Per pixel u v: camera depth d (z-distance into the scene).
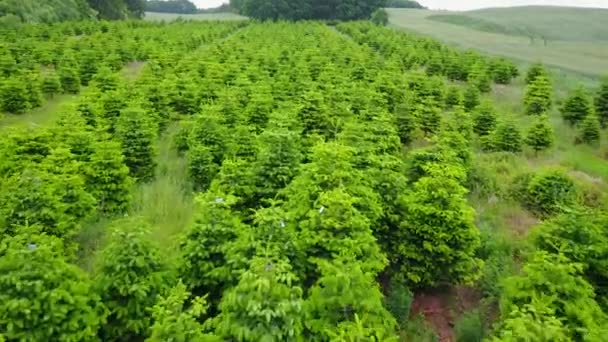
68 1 66.69
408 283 9.80
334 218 7.84
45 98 23.59
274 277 5.93
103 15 80.56
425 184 9.84
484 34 84.12
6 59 24.88
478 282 10.04
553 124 22.64
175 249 9.43
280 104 19.12
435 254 9.36
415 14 123.69
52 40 37.59
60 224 8.85
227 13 148.12
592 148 19.62
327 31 63.72
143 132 14.15
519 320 6.08
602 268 8.58
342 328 5.88
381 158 11.14
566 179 13.82
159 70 26.70
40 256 6.38
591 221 9.59
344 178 9.38
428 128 19.70
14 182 10.12
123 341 7.09
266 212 7.92
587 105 22.47
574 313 6.80
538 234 9.41
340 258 6.80
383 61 35.47
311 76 28.12
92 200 10.23
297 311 5.75
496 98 28.64
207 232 8.06
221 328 5.88
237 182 10.90
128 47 35.56
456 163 12.53
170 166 15.23
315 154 10.01
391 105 22.23
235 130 15.52
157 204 12.45
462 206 9.51
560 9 117.56
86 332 6.24
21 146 11.96
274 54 34.22
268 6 94.69
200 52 37.28
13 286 5.95
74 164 10.96
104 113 17.86
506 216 13.38
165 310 5.96
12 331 5.68
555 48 68.44
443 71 34.97
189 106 20.77
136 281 7.03
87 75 27.23
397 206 10.09
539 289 7.38
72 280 6.77
